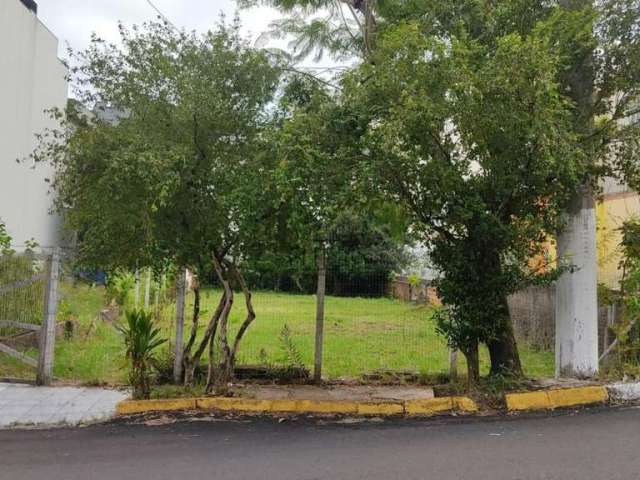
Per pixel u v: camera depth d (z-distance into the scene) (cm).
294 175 723
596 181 966
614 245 1354
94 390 908
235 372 1007
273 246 867
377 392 934
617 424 715
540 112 697
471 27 899
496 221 779
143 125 797
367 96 768
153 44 816
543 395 820
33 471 566
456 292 822
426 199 808
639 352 1048
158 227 817
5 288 982
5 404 827
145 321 847
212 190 811
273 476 546
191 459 602
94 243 858
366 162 759
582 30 820
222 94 811
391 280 1686
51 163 846
